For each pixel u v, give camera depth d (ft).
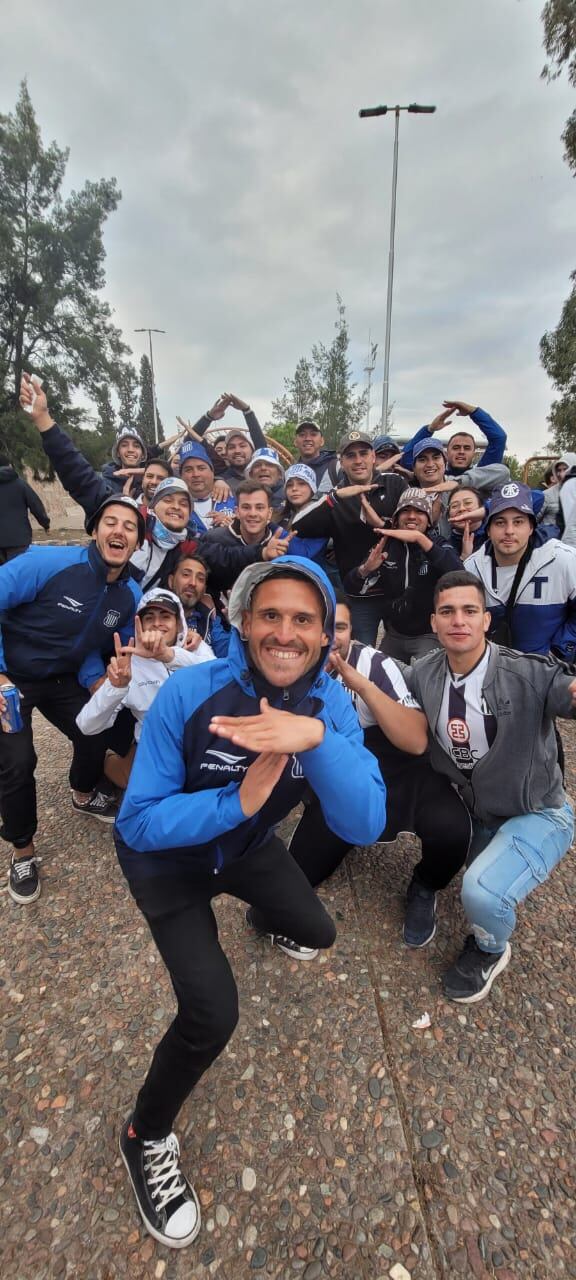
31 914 8.11
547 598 10.12
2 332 81.30
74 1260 4.55
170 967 4.47
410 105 39.29
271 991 6.79
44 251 80.84
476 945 6.77
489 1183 4.96
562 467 16.43
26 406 10.25
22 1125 5.49
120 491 16.80
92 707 8.20
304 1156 5.18
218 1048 4.35
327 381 75.15
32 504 24.06
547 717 6.35
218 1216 4.78
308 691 4.55
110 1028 6.41
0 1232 4.73
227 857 4.89
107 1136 5.38
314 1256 4.53
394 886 8.45
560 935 7.51
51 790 11.37
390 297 42.73
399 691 7.41
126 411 207.31
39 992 6.89
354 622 13.32
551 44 37.14
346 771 4.47
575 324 49.75
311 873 7.91
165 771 4.56
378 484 12.65
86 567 8.34
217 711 4.50
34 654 8.50
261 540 11.80
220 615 11.63
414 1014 6.47
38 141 78.38
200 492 15.72
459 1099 5.61
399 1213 4.77
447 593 6.40
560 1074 5.83
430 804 7.23
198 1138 5.33
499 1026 6.32
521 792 6.55
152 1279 4.43
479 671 6.61
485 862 6.35
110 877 8.82
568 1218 4.73
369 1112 5.52
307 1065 5.96
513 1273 4.40
